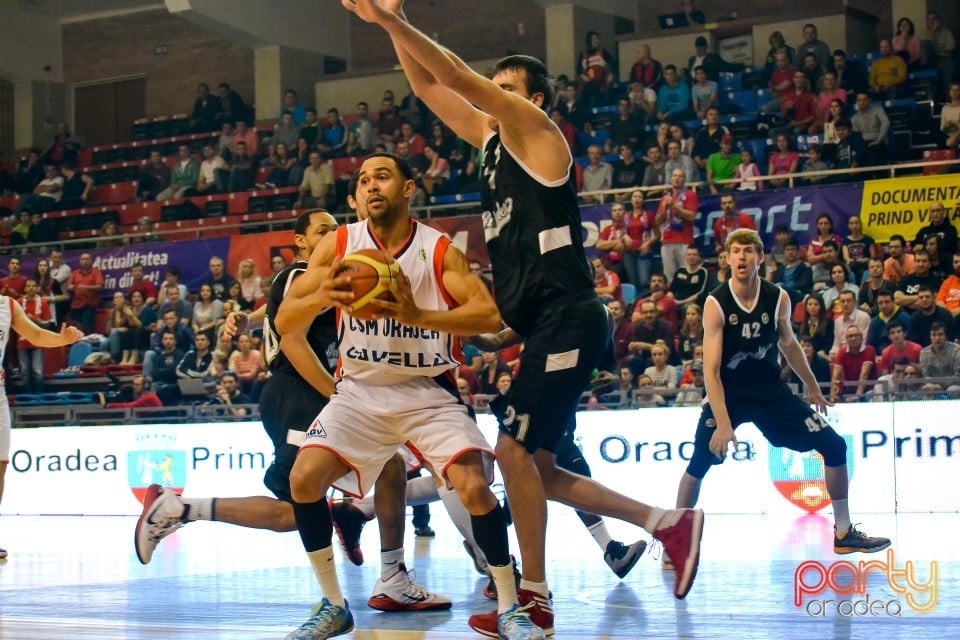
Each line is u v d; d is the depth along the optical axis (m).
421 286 3.53
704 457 5.47
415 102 17.78
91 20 22.66
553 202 3.52
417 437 3.52
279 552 6.78
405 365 3.49
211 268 14.26
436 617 4.00
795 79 14.66
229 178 17.64
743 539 6.57
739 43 17.36
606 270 11.94
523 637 3.24
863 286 10.93
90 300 14.82
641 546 4.89
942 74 14.75
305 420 4.29
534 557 3.49
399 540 4.23
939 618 3.69
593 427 9.25
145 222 17.55
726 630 3.51
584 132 15.81
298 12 20.14
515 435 3.50
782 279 11.45
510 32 20.34
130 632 3.71
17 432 11.33
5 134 22.41
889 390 9.25
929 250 10.98
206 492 10.38
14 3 21.88
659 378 10.61
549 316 3.52
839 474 5.36
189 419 11.72
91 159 20.27
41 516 10.85
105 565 6.20
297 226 4.66
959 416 8.42
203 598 4.63
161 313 13.80
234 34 19.38
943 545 5.90
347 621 3.57
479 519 3.41
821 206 11.86
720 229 12.00
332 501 5.16
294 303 3.60
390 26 3.15
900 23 15.08
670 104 15.64
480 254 13.16
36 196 18.83
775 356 5.40
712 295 5.27
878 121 13.59
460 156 15.89
